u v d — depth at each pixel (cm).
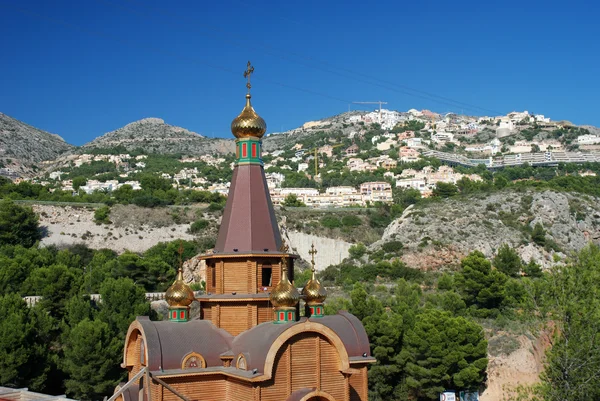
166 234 14638
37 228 13538
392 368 6203
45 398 4525
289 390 3566
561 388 4650
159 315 7400
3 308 6053
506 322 7644
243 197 4197
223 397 3741
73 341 5897
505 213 15038
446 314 6359
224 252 4047
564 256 13525
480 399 6425
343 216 17575
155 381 3569
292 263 4341
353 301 6475
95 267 10262
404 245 13775
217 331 3925
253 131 4297
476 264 8512
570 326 4725
